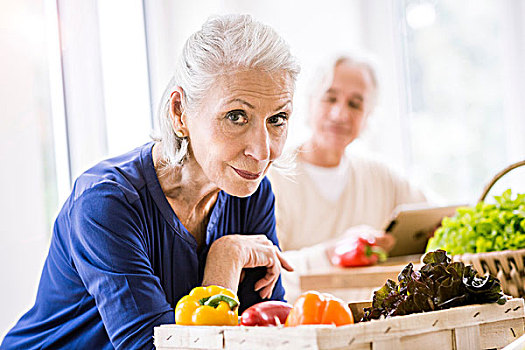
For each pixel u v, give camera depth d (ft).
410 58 12.16
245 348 2.83
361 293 8.18
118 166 3.99
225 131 3.53
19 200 6.35
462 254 4.94
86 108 7.09
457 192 12.14
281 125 3.65
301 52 10.55
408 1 12.16
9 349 4.24
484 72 12.25
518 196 5.13
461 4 12.33
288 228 8.79
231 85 3.48
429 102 12.19
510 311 3.44
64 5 6.96
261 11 9.90
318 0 10.88
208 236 4.30
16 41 6.41
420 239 7.67
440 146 12.19
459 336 3.18
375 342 2.80
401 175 9.49
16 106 6.38
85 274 3.73
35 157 6.53
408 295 3.28
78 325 3.97
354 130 8.78
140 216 3.86
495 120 12.17
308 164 8.90
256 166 3.58
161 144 4.07
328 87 8.59
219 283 3.98
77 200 3.80
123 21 7.48
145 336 3.44
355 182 9.08
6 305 6.16
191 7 8.14
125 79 7.47
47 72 6.75
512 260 4.46
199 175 3.96
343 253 7.73
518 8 11.93
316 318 2.85
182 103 3.72
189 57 3.66
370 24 11.89
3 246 6.19
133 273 3.60
